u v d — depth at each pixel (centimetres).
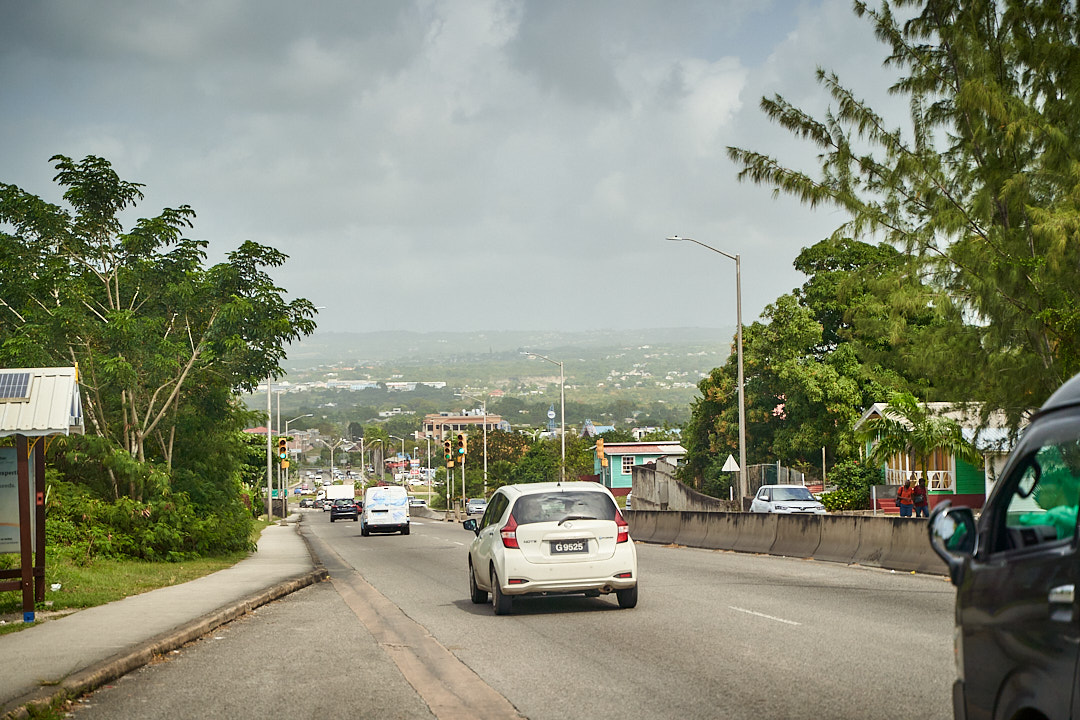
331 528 6331
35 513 1568
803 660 1075
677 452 9994
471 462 12238
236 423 3098
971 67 2159
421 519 8394
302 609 1698
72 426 1477
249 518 3216
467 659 1144
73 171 2619
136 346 2611
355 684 1003
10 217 2567
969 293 2139
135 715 868
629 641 1243
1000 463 3014
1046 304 2031
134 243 2634
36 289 2527
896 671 1004
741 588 1838
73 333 2522
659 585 1916
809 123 2247
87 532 2503
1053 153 2019
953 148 2228
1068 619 404
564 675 1027
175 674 1070
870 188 2264
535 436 11806
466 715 855
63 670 1014
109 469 2662
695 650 1158
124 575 2191
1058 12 2103
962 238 2150
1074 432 434
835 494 4762
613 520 1546
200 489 2923
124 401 2683
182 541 2719
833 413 5303
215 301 2758
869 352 2328
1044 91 2155
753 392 5728
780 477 5378
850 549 2392
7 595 1656
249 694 956
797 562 2480
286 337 2828
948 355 2131
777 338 5547
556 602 1723
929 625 1325
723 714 834
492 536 1588
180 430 2920
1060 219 1881
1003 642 454
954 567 512
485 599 1730
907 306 2167
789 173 2250
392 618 1554
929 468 4559
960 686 498
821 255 5828
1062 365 2008
